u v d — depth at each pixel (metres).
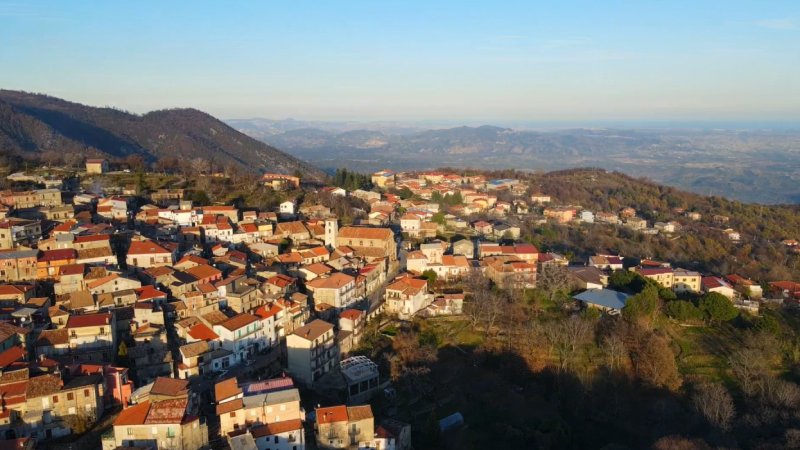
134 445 88.56
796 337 159.88
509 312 162.50
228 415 95.31
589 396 135.88
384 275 195.25
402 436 107.31
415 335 149.62
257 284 157.12
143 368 117.25
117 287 144.25
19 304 133.25
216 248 188.62
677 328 167.00
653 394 137.00
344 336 143.75
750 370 139.75
